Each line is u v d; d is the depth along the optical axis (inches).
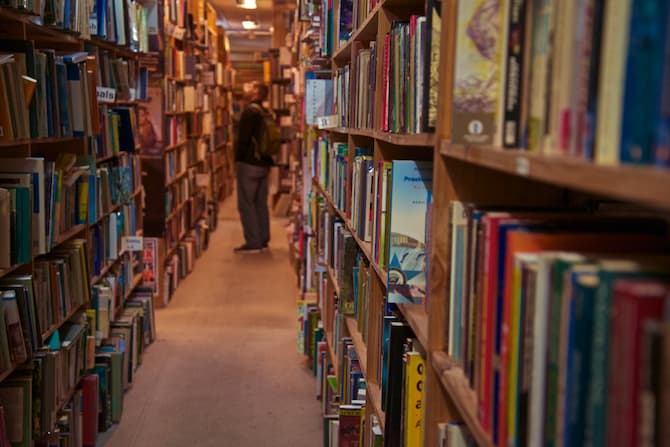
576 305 32.5
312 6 192.1
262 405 162.4
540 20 40.4
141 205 205.6
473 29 51.4
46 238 112.6
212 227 402.3
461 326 56.4
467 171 59.2
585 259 34.7
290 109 386.3
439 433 61.2
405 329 76.3
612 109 31.0
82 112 126.0
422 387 72.0
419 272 75.9
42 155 141.3
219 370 184.4
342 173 133.1
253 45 751.1
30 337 101.9
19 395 102.7
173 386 173.0
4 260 94.2
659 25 27.2
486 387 46.2
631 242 40.1
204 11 352.2
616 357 29.0
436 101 63.7
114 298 167.0
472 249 51.7
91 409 139.6
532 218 45.9
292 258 311.1
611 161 31.0
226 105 543.8
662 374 26.5
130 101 189.8
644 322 27.6
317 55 194.5
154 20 207.2
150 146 241.4
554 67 37.8
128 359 169.5
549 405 35.8
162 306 243.0
